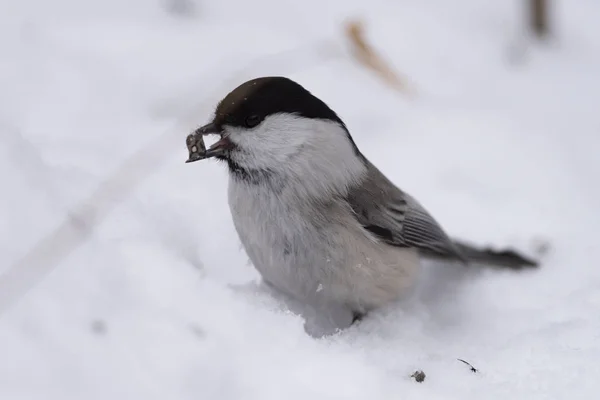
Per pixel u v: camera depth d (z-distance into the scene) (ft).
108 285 18.12
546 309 21.68
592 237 26.55
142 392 15.29
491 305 22.88
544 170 30.68
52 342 16.22
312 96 20.59
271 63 33.55
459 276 24.90
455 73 36.50
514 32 39.99
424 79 35.63
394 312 21.94
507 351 18.69
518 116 34.01
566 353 18.20
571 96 35.88
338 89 33.27
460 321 22.22
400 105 33.45
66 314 17.04
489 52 38.55
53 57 31.60
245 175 20.33
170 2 37.37
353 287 20.92
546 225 27.58
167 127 28.14
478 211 28.30
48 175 23.08
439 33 39.09
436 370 17.76
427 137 31.73
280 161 19.97
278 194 20.11
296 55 34.55
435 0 42.11
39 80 29.91
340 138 20.88
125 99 29.89
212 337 16.83
